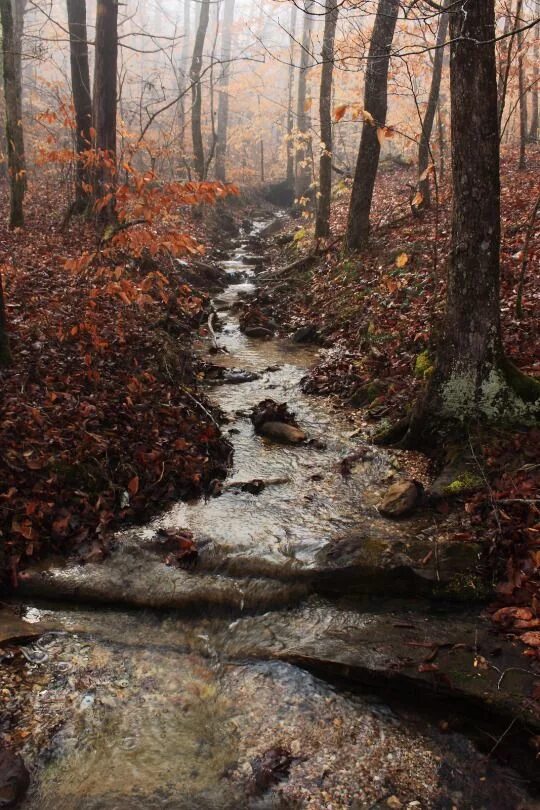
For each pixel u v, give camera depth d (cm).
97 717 342
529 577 410
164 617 425
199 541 485
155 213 600
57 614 422
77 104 1415
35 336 743
